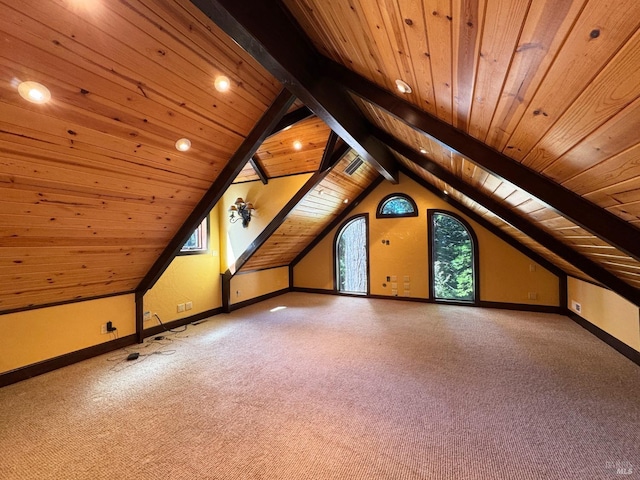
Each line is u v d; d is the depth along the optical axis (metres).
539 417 2.03
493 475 1.55
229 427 1.97
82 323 3.13
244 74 2.09
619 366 2.79
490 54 0.96
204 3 1.17
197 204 3.01
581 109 0.99
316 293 6.64
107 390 2.47
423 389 2.43
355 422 2.01
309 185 4.05
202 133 2.34
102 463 1.66
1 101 1.44
